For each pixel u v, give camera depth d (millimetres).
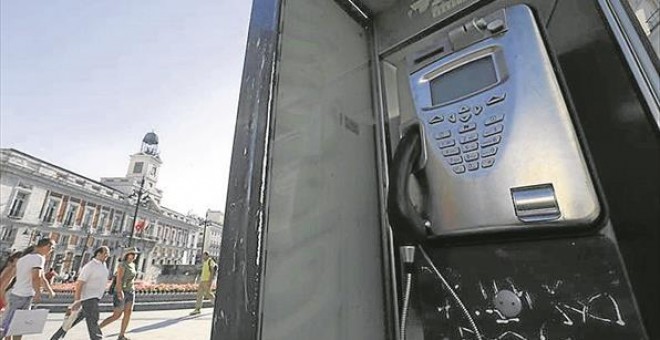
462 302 553
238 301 459
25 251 3275
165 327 4902
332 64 751
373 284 691
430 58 728
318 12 747
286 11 650
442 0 816
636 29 465
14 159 18203
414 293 614
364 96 834
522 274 506
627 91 465
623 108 468
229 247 504
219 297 483
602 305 442
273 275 484
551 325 470
